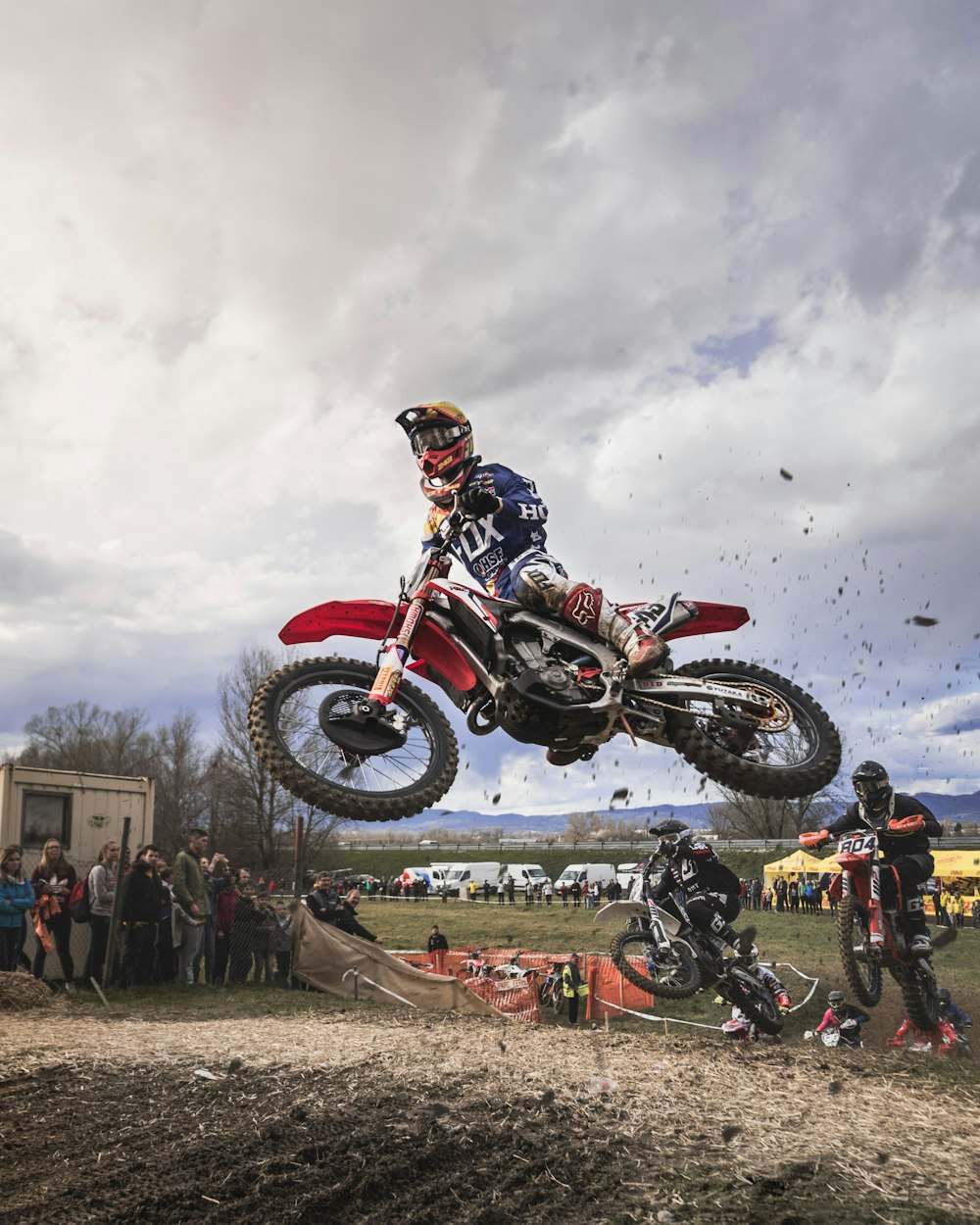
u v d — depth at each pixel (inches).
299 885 482.6
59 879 404.2
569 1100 220.5
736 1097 229.6
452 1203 166.1
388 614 173.6
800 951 704.4
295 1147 185.8
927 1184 176.2
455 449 171.2
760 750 175.8
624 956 339.0
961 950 701.3
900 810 279.4
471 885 1980.8
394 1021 329.1
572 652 160.9
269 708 168.9
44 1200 160.4
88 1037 280.4
